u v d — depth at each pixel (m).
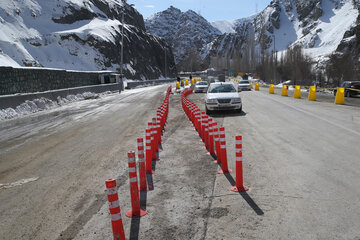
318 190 4.86
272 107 16.88
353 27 140.88
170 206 4.60
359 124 10.52
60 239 3.81
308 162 6.35
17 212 4.68
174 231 3.85
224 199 4.73
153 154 7.26
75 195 5.25
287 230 3.70
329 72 64.06
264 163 6.46
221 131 6.05
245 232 3.72
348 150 7.11
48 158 7.77
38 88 27.20
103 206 4.74
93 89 32.78
